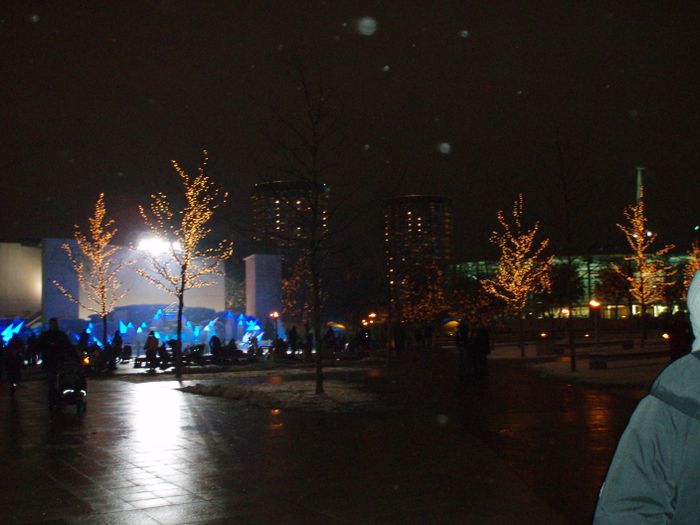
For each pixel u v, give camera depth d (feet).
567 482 29.89
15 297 173.68
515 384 78.23
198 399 63.77
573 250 99.66
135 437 41.88
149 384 82.94
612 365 99.19
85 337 101.14
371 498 27.17
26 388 81.41
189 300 173.06
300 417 50.55
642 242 148.25
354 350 145.07
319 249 67.36
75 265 156.97
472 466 33.01
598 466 33.19
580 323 255.29
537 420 48.85
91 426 46.80
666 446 8.05
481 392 68.85
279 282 178.60
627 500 8.18
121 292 163.84
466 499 27.04
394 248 126.52
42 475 31.58
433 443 39.34
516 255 143.43
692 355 8.32
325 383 79.00
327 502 26.61
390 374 96.37
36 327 161.79
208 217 105.50
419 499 27.04
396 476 30.94
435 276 214.28
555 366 101.91
